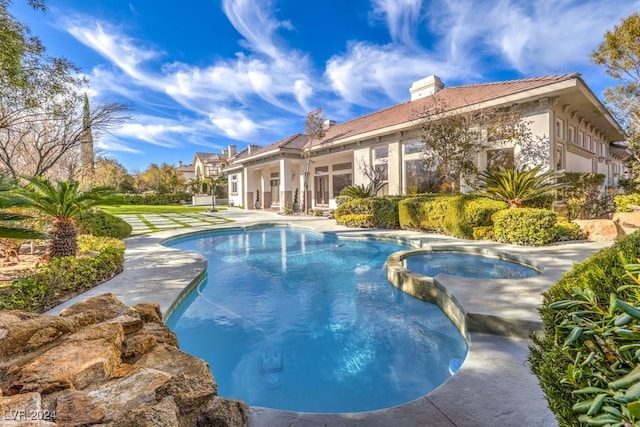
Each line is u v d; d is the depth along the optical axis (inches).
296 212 845.2
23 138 384.8
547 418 87.1
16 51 255.4
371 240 448.1
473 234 377.1
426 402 96.0
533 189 370.0
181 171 2573.8
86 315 111.9
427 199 460.4
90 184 493.4
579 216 428.1
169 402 72.2
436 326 187.5
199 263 286.4
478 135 441.7
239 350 166.6
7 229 161.9
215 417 79.0
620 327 46.4
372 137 648.4
